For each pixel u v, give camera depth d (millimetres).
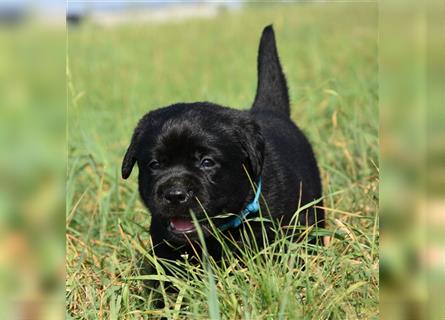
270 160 4035
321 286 3354
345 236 3893
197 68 10828
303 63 10133
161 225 3812
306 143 4934
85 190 4961
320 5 16641
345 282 3395
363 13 14875
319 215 4641
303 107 6867
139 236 4250
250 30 14641
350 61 9391
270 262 3311
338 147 5742
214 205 3664
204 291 3307
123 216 4605
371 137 5516
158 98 8391
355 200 4742
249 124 3840
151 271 3895
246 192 3795
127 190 5160
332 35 12547
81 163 5438
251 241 3777
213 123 3764
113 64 11383
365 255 3535
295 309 3008
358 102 6605
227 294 3207
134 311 3320
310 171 4668
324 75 8867
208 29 15680
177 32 15602
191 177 3633
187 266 3523
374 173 5098
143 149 3826
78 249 4348
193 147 3674
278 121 4738
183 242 3713
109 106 8195
